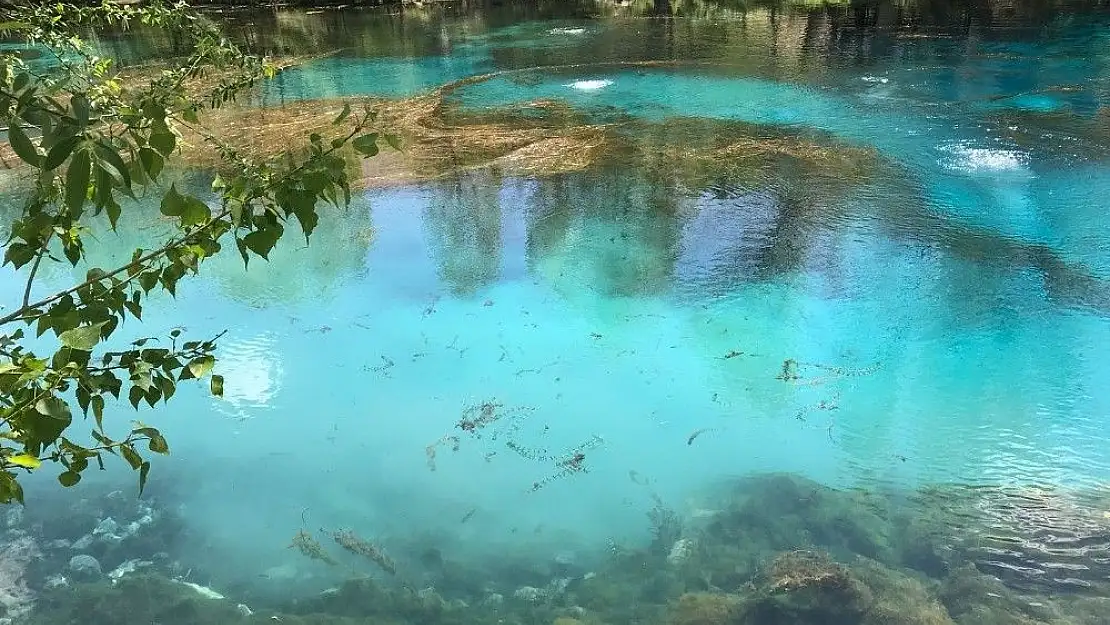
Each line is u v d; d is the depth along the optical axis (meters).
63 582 4.11
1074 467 4.71
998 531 4.24
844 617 3.71
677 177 9.33
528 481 4.85
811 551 4.15
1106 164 9.10
